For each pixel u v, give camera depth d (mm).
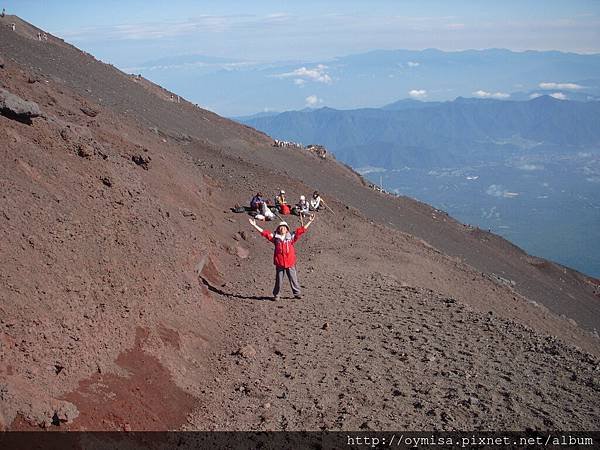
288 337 9164
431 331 10234
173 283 8484
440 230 45875
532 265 49781
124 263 7438
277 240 11477
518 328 11086
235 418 6051
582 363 9227
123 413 5094
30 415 4207
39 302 5379
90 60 45312
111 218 8164
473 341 9867
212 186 23406
